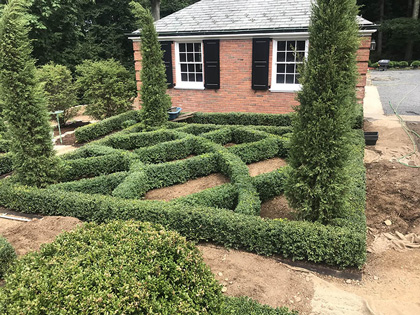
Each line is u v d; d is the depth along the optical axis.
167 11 27.59
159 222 5.12
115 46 22.33
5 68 6.34
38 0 16.03
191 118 12.27
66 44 20.12
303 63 4.88
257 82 11.99
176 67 13.12
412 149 8.85
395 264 4.55
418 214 5.79
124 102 13.39
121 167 7.92
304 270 4.35
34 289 2.62
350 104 4.94
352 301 3.77
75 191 6.51
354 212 5.07
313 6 4.60
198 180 7.55
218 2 13.54
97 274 2.76
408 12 35.06
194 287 2.88
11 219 6.14
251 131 9.39
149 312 2.54
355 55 4.66
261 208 6.23
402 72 28.52
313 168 4.90
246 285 4.04
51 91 13.01
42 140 6.90
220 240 4.89
